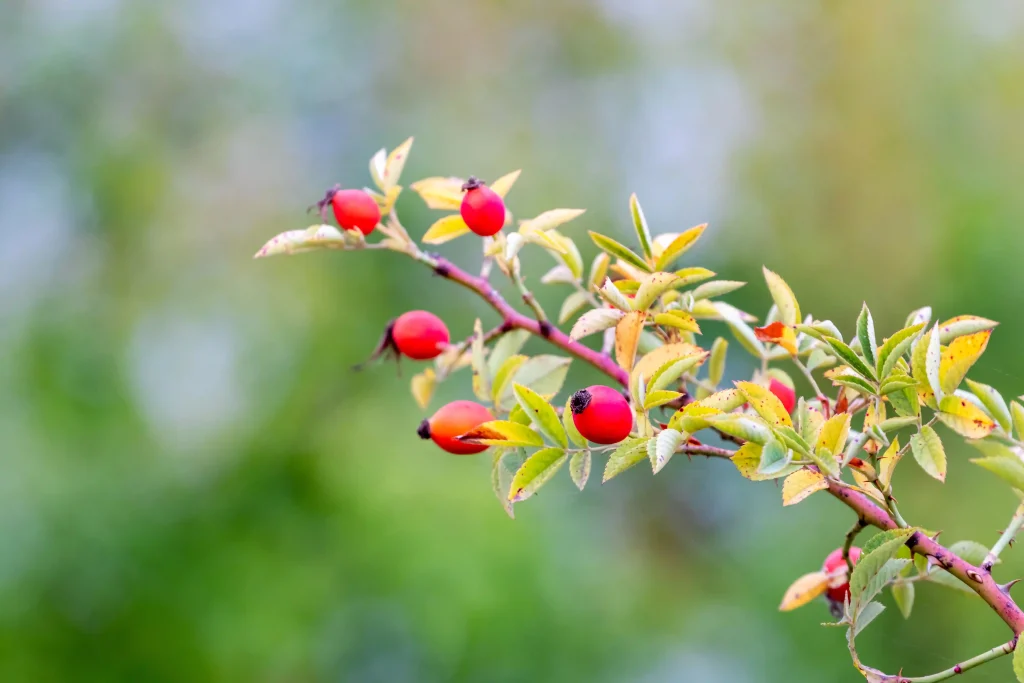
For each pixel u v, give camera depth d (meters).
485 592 5.67
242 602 5.87
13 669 5.37
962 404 1.67
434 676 5.63
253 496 6.30
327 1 8.63
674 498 8.19
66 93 7.68
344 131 8.46
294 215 7.86
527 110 9.14
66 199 7.49
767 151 8.98
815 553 6.91
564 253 2.28
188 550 6.02
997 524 6.14
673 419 1.68
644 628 6.75
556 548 6.19
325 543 6.07
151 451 6.34
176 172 7.76
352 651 5.74
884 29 9.11
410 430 6.44
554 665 5.77
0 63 7.68
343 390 6.87
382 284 7.16
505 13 9.38
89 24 7.89
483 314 7.05
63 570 5.64
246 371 6.88
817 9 9.48
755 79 9.52
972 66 8.74
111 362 6.73
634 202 2.08
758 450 1.68
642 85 9.45
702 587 7.65
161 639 5.73
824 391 5.05
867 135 8.77
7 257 7.22
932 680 1.64
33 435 6.07
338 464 6.34
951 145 8.48
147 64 7.95
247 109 8.14
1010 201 7.64
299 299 7.12
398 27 8.88
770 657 6.73
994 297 7.07
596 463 7.84
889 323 7.81
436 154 8.26
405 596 5.71
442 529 5.89
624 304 1.94
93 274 7.27
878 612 1.70
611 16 9.70
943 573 2.00
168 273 7.37
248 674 5.70
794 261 8.27
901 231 8.12
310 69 8.48
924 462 1.65
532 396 1.81
